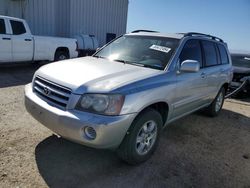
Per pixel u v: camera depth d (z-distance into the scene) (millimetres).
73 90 3105
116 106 3027
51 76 3447
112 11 18281
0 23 8758
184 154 4129
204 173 3645
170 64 3955
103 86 3100
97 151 3859
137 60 4227
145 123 3473
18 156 3535
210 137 4988
